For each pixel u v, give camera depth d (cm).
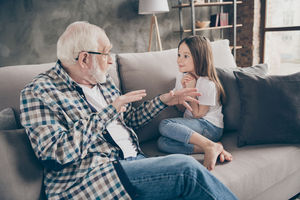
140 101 152
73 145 90
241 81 148
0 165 88
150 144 152
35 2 341
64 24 366
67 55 107
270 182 127
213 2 448
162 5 359
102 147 105
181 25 427
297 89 142
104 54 112
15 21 334
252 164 122
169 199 96
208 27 430
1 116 110
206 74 153
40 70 134
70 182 92
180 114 160
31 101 95
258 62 459
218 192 92
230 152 135
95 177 94
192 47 153
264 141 139
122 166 99
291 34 417
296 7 399
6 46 335
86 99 114
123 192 92
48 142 89
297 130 137
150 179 94
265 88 143
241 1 430
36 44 353
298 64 418
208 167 118
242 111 145
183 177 92
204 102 148
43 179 99
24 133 103
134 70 157
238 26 448
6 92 121
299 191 153
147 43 431
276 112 138
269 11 432
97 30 111
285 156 131
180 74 162
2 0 323
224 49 192
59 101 100
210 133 145
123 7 399
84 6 373
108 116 99
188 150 133
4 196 86
